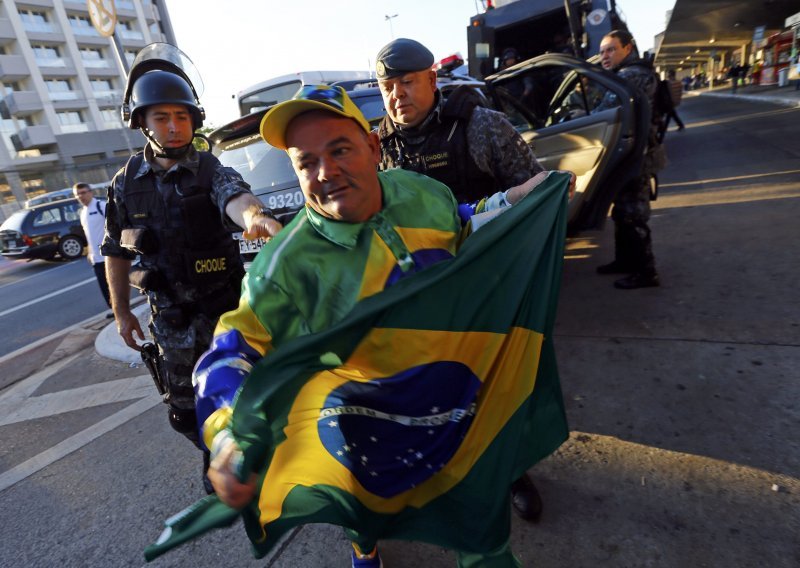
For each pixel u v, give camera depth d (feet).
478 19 24.23
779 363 7.84
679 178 22.85
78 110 129.49
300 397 3.44
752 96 62.69
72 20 126.93
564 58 11.22
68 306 23.94
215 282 6.27
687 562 5.07
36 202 57.52
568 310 11.30
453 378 3.92
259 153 12.30
